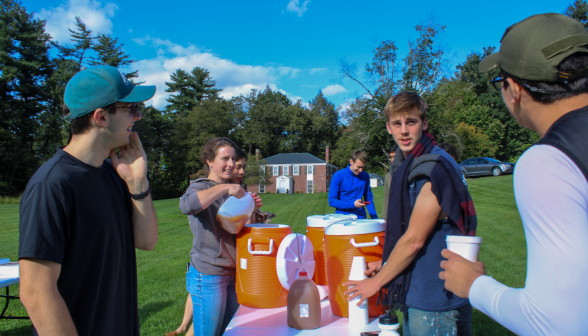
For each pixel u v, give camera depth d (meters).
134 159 1.62
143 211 1.63
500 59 0.99
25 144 32.12
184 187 44.28
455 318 1.46
